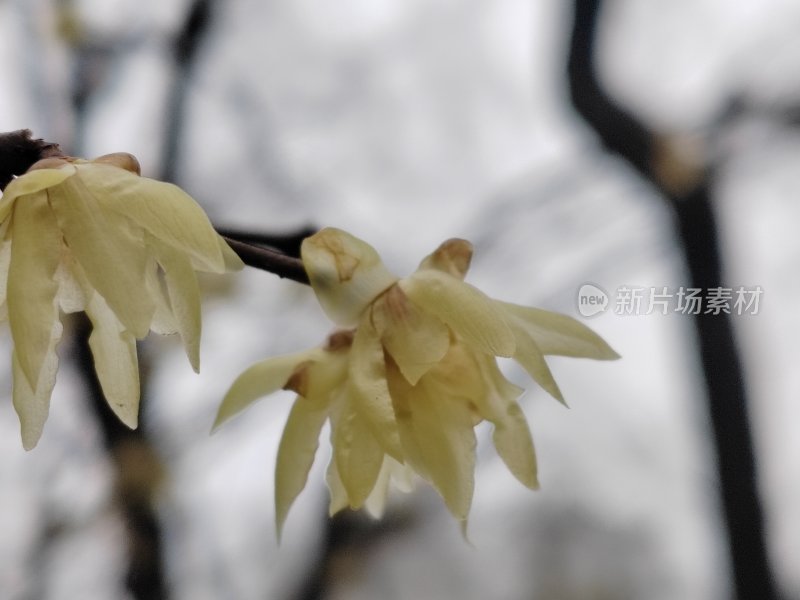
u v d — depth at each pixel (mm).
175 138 384
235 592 389
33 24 330
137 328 172
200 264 175
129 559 327
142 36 378
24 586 340
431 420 186
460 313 183
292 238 190
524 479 187
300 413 191
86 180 175
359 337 186
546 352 188
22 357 172
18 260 174
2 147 177
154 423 349
